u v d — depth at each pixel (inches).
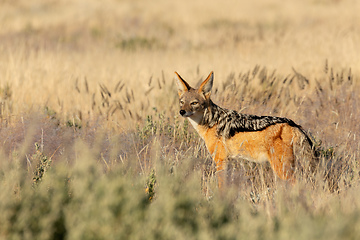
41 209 542.0
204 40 3280.0
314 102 1291.8
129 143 1055.0
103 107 1352.1
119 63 2148.1
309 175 771.4
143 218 510.0
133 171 758.5
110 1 5462.6
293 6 4909.0
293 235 465.4
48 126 1120.2
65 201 568.1
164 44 3267.7
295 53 2087.8
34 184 682.2
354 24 3176.7
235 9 4923.7
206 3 5423.2
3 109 1284.4
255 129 847.7
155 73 1849.2
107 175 662.5
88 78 1717.5
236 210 603.8
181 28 3951.8
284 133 828.0
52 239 519.8
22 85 1493.6
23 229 502.0
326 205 617.9
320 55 1978.3
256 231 488.1
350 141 1046.4
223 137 884.6
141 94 1517.0
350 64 1724.9
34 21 4168.3
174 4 5408.5
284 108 1240.2
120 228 474.9
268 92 1384.1
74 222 496.7
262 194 738.8
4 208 511.2
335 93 1334.9
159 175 692.1
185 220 518.6
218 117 901.8
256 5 5157.5
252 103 1247.5
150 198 648.4
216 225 526.9
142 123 1222.9
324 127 1143.0
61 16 4490.7
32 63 1790.1
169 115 1279.5
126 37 3476.9
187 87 942.4
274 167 826.8
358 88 1459.2
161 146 1006.4
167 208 502.6
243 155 871.1
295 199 620.7
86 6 5054.1
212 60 2137.1
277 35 2989.7
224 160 890.7
